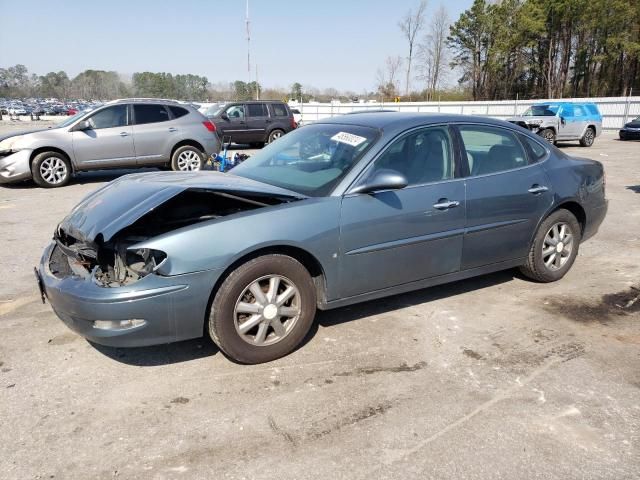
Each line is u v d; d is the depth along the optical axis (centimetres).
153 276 299
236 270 319
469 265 424
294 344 348
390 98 5569
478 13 5800
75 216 367
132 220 312
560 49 5650
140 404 295
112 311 294
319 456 253
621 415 287
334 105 3791
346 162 373
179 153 1131
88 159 1053
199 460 250
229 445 261
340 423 279
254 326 332
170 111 1127
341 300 365
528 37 5466
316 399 301
